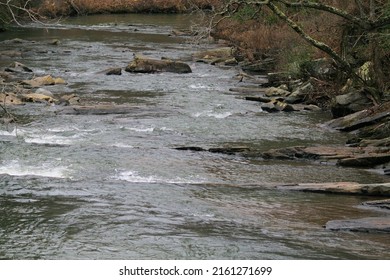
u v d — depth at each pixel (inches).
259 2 960.3
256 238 493.7
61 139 843.4
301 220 546.6
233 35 1899.6
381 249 472.1
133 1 3506.4
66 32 2439.7
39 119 963.3
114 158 753.6
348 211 573.9
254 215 557.9
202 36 1045.8
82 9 3230.8
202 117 1021.2
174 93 1251.2
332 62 1212.5
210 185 658.2
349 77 1111.6
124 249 466.0
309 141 884.0
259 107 1127.0
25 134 864.3
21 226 514.9
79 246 471.8
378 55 1072.2
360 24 920.9
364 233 514.9
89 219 535.2
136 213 553.6
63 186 634.2
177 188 641.0
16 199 588.1
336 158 770.8
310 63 1252.5
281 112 1089.4
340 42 1253.1
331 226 524.7
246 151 799.1
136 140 855.1
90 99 1149.1
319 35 1323.8
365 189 634.8
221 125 967.6
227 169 729.0
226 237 494.0
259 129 950.4
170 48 2039.9
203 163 751.7
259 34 1728.6
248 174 709.3
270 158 788.0
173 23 2945.4
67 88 1266.0
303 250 466.3
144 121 974.4
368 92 1025.5
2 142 813.9
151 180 674.2
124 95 1206.3
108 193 615.8
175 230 510.9
